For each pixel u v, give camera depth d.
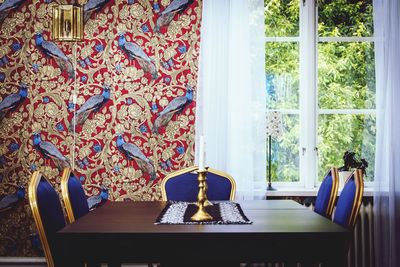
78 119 3.51
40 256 3.50
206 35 3.41
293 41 3.61
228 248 1.70
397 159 3.24
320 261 1.71
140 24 3.52
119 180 3.50
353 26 3.61
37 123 3.51
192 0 3.52
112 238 1.70
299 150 3.58
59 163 3.50
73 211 2.30
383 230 3.25
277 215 2.12
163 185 2.92
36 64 3.52
